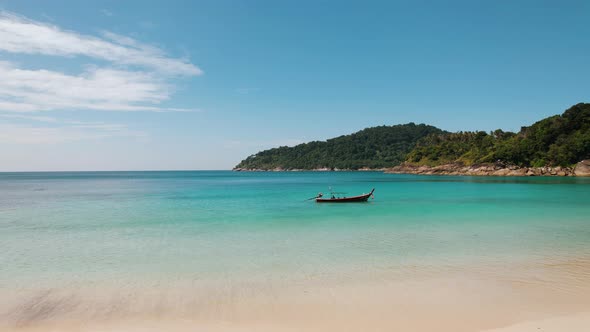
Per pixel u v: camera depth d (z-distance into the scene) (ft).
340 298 33.73
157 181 375.45
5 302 33.63
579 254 49.16
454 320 28.78
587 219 82.89
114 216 91.30
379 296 34.12
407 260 46.52
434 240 59.26
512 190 182.39
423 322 28.50
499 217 86.79
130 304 32.89
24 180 421.18
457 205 115.24
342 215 92.02
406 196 151.02
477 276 39.81
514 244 55.72
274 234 65.62
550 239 59.52
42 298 34.53
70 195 168.66
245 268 43.57
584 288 35.83
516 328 27.02
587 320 28.37
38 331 27.91
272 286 37.14
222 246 55.83
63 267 44.75
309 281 38.63
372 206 112.78
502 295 34.12
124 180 415.64
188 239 61.52
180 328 28.14
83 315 30.71
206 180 407.64
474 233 65.41
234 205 117.50
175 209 106.42
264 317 29.91
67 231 70.08
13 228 74.08
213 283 38.27
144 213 97.19
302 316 29.99
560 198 138.00
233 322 29.07
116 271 42.91
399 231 67.87
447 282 37.91
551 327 27.07
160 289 36.63
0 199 146.30
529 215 90.27
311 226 74.33
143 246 56.34
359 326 27.96
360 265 44.42
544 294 34.30
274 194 170.91
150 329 28.02
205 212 98.68
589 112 354.54
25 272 42.73
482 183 252.42
